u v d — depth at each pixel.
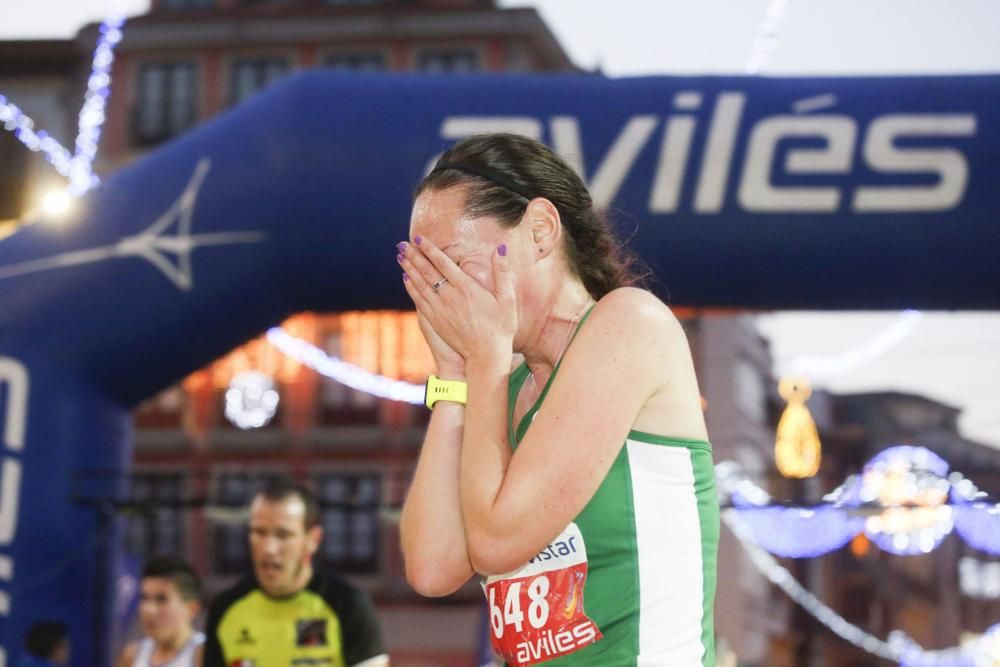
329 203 12.53
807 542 27.52
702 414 4.09
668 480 3.93
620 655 3.86
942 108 12.62
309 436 57.56
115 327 12.79
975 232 12.39
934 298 12.76
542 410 3.89
